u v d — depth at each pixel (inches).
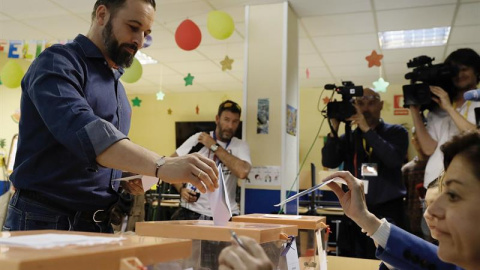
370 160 109.5
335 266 62.9
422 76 104.0
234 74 234.8
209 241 28.9
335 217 165.2
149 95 299.9
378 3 135.3
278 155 128.6
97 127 36.5
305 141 262.1
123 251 18.7
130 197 53.3
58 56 44.3
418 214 115.2
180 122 286.7
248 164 108.9
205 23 156.7
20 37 174.9
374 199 107.0
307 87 260.4
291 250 35.8
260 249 22.4
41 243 19.4
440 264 38.3
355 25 154.6
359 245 112.2
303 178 184.9
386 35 171.6
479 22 149.4
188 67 222.2
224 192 35.1
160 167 36.5
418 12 142.0
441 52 183.0
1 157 205.3
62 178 45.4
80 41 49.4
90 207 47.5
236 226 31.8
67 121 37.3
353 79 234.7
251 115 133.0
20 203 45.0
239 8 141.5
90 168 37.6
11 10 148.7
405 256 39.4
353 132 113.6
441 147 28.4
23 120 45.9
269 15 135.8
